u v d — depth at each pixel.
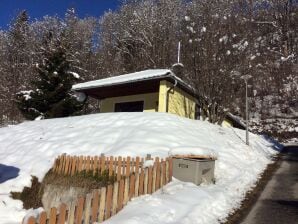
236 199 9.79
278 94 43.12
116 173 10.84
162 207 8.12
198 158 10.57
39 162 13.48
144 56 40.97
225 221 8.12
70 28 52.59
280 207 9.31
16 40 52.53
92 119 18.25
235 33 22.70
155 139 13.77
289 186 11.59
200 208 8.42
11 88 43.50
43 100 28.06
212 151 11.25
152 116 17.03
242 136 20.16
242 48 21.25
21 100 28.61
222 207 8.96
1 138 18.84
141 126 15.55
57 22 54.53
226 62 20.70
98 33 56.47
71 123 18.45
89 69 46.84
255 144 19.50
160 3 45.06
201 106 21.23
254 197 10.22
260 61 25.41
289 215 8.67
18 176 13.05
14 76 46.12
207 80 20.44
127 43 46.03
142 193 9.00
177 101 21.36
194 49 21.22
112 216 7.81
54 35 45.75
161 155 12.20
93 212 7.53
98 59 48.38
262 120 39.09
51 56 28.95
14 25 54.53
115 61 47.09
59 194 11.45
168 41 40.41
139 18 44.44
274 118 39.22
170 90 20.64
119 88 22.61
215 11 23.80
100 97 25.45
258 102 42.44
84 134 15.96
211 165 11.20
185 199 8.83
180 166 10.66
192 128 16.61
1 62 48.56
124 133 14.98
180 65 21.69
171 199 8.70
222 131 18.64
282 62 46.69
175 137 14.33
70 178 11.66
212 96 20.50
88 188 10.88
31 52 48.88
